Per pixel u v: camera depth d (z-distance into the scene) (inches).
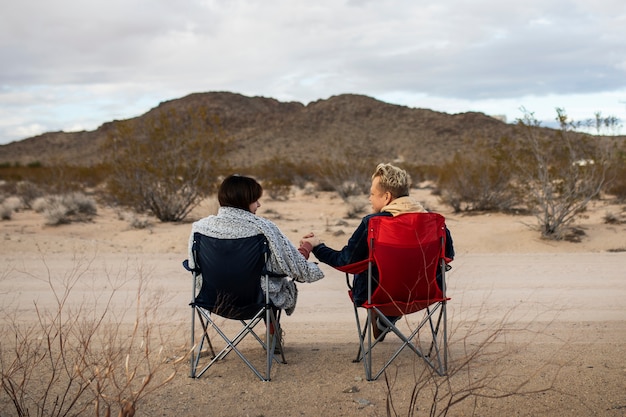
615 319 226.1
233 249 154.8
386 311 161.6
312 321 231.1
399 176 166.1
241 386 152.6
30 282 299.3
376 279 160.6
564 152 526.9
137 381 153.5
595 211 662.5
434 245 155.9
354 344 195.3
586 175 527.5
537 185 537.3
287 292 169.6
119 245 469.7
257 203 163.6
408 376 158.7
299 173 1616.6
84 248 436.5
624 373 157.9
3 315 231.0
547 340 194.9
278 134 5221.5
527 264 356.5
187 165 669.9
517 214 689.0
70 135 6373.0
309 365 169.6
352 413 135.8
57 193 910.4
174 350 182.2
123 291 280.7
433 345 174.9
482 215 695.7
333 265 165.6
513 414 133.4
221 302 157.6
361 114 5462.6
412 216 153.5
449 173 793.6
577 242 496.7
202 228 157.5
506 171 711.7
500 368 162.7
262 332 211.2
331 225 579.8
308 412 136.8
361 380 156.1
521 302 256.7
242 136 5408.5
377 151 4707.2
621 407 136.3
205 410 137.9
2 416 131.6
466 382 152.5
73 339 192.1
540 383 150.9
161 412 136.5
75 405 137.8
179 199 674.2
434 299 157.8
